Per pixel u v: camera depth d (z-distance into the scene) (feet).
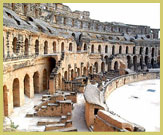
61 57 118.73
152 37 272.51
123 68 194.39
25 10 131.23
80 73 152.25
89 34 204.23
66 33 169.68
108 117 56.59
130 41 242.58
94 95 80.74
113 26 245.86
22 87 87.15
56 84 105.81
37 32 110.11
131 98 112.27
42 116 76.02
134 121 76.69
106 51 214.07
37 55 107.04
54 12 175.11
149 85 152.46
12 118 71.61
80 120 73.41
